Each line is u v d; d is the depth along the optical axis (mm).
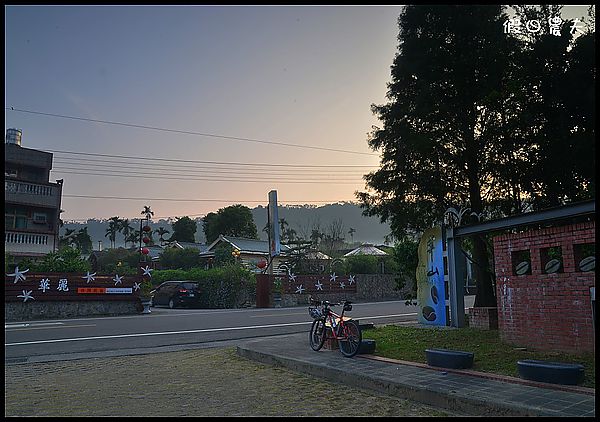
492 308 11594
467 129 13953
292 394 6680
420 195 14344
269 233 35656
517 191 13406
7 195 35781
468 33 14000
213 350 11469
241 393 6797
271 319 18953
